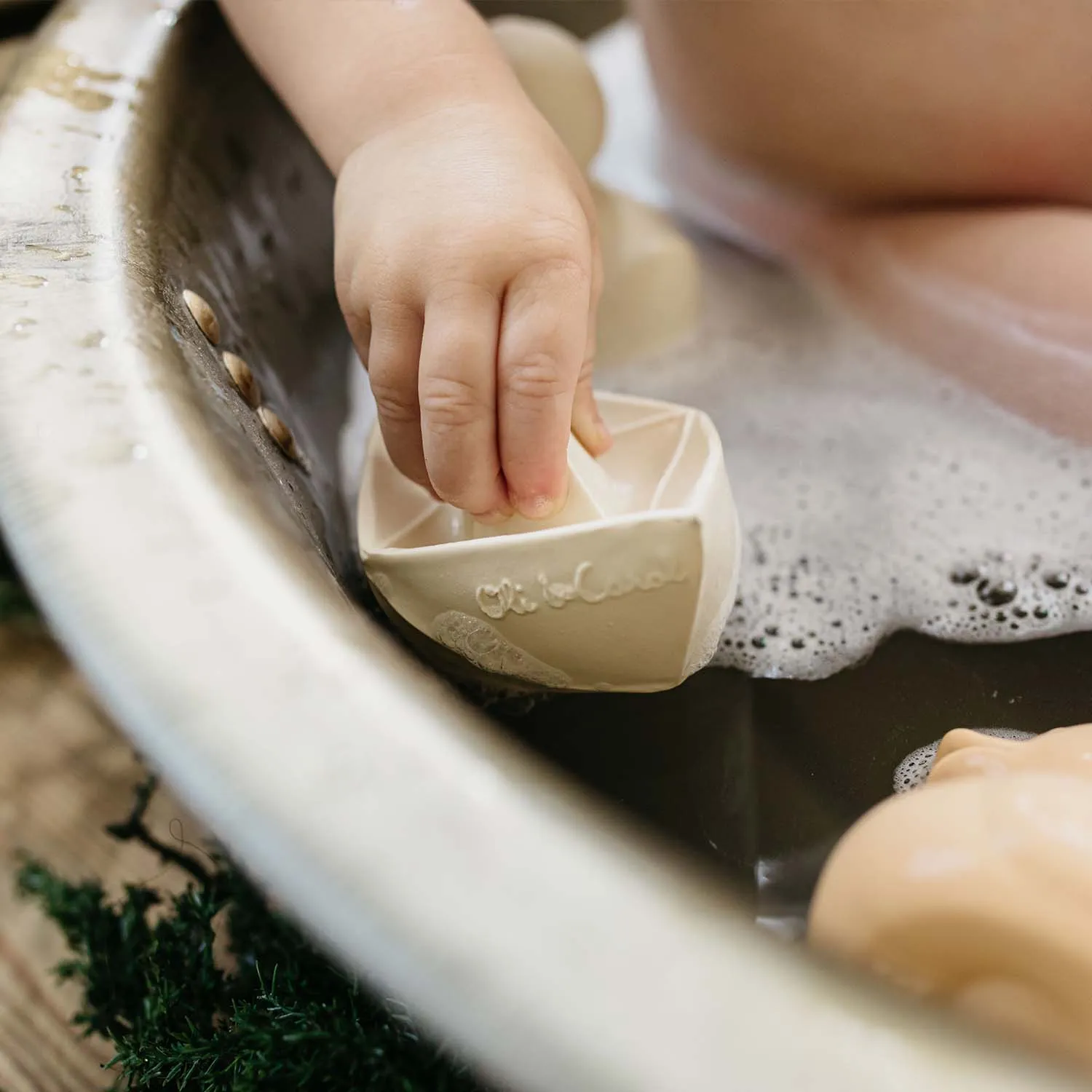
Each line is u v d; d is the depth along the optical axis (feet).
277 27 1.31
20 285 1.08
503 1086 0.87
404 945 0.86
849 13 1.37
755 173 1.58
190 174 1.30
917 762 1.25
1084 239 1.40
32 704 1.62
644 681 1.15
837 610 1.35
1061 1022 0.97
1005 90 1.38
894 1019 0.85
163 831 1.49
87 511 0.97
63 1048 1.36
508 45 1.47
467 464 1.14
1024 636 1.33
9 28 1.70
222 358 1.18
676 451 1.21
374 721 0.91
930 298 1.48
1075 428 1.43
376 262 1.18
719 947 0.86
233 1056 1.16
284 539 0.99
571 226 1.16
